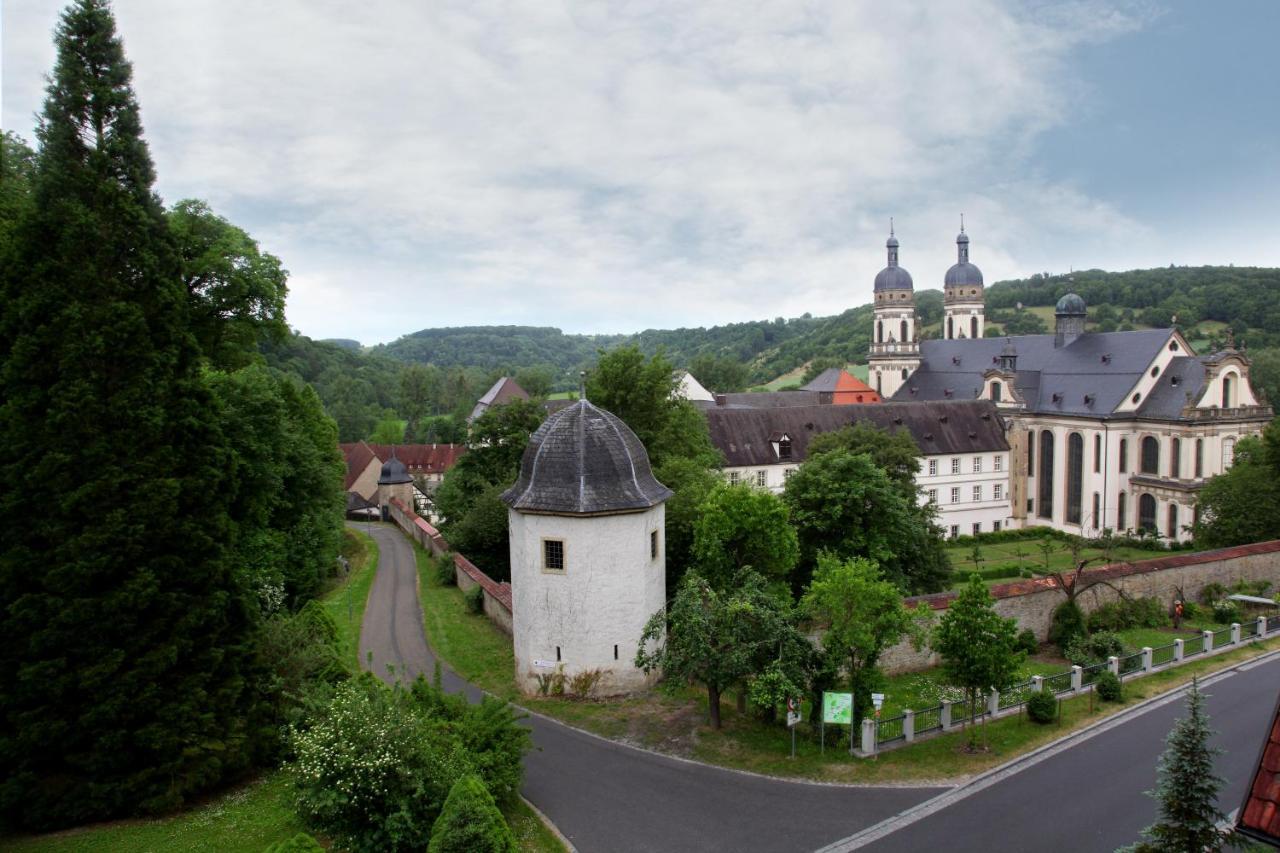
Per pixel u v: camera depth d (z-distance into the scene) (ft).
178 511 81.35
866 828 81.66
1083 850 76.89
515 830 80.28
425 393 574.15
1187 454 257.96
